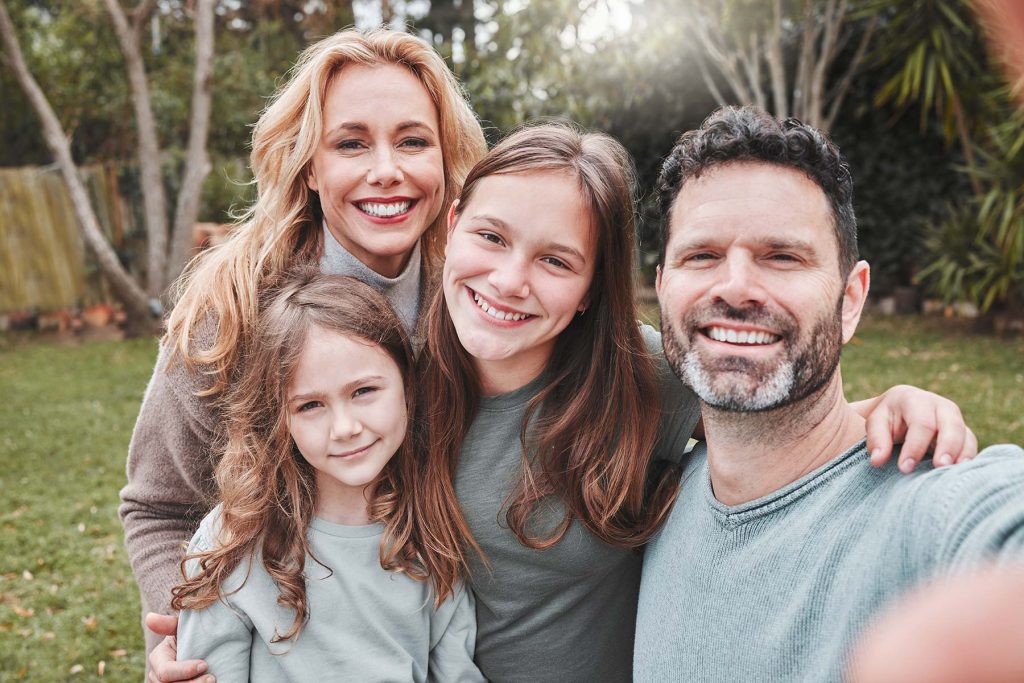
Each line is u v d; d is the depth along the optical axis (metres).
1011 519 0.84
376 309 1.66
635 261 1.65
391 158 1.86
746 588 1.20
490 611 1.68
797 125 1.18
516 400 1.62
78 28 11.14
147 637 1.86
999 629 0.40
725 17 6.82
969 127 7.54
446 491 1.62
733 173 1.18
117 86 11.26
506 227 1.48
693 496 1.41
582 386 1.61
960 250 7.66
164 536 1.83
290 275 1.77
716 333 1.21
